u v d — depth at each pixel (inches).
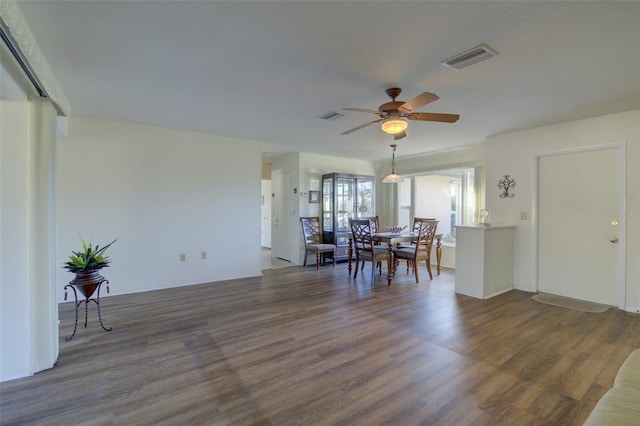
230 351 103.1
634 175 139.9
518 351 103.0
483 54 90.2
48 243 92.4
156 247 177.8
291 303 154.0
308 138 199.5
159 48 88.3
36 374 88.6
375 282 197.9
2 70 76.4
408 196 283.1
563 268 163.2
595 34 79.6
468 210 240.7
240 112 146.3
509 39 82.4
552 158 165.3
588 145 151.6
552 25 75.9
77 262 112.7
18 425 68.4
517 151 177.0
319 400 77.5
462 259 170.7
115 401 76.8
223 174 198.7
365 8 69.9
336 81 110.0
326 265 254.7
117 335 115.2
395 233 219.5
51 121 94.3
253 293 171.3
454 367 93.1
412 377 87.7
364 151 244.2
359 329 121.6
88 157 159.0
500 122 158.7
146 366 93.4
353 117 152.7
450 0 66.9
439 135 186.4
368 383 84.8
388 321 130.0
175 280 183.8
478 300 158.9
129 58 94.0
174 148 181.9
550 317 134.2
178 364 94.6
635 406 50.4
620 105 133.3
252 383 84.7
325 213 262.5
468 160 230.5
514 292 172.9
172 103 134.3
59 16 72.9
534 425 68.7
